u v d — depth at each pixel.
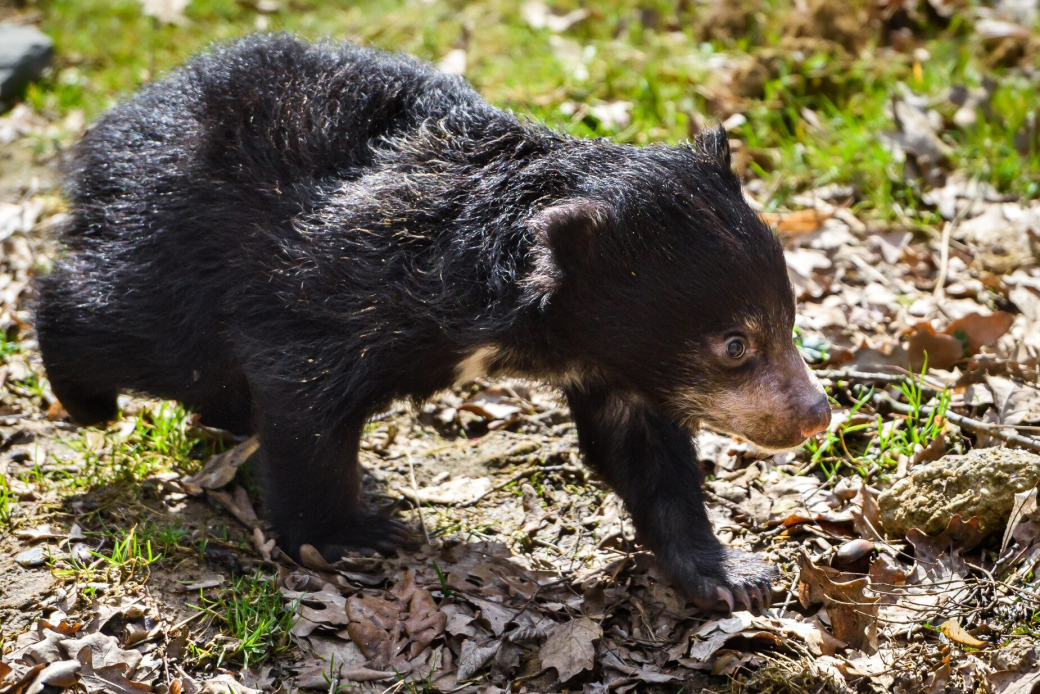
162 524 7.72
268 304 7.09
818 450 8.26
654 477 7.48
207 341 7.54
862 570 7.42
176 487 8.09
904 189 11.05
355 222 6.91
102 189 7.88
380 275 6.84
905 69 12.52
